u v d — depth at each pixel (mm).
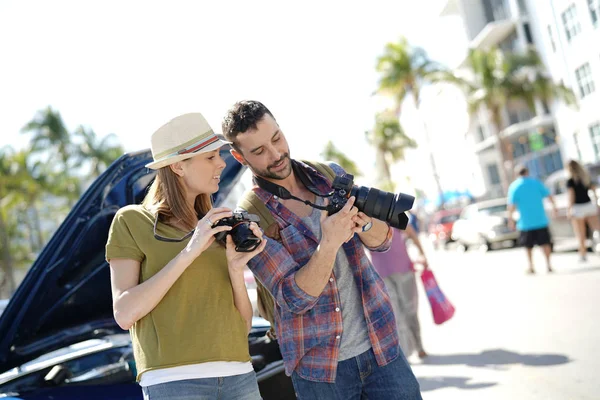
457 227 21078
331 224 2451
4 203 45312
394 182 54000
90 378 3387
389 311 2754
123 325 2342
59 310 3285
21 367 3303
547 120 35250
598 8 24656
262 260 2668
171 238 2490
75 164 49188
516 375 5164
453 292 10969
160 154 2543
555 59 29203
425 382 5453
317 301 2656
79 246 3117
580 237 11375
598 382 4598
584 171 11281
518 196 11133
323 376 2625
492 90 32469
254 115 2695
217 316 2432
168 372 2320
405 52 40094
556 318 7098
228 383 2408
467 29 40156
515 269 12719
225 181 3805
